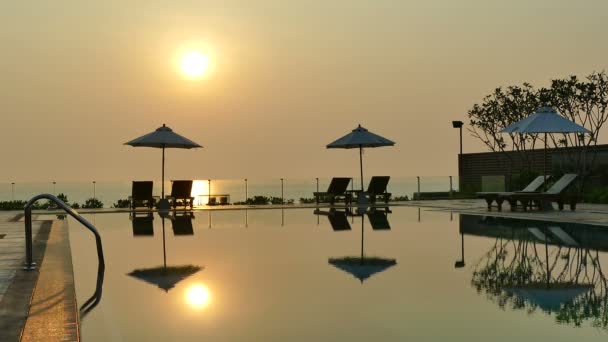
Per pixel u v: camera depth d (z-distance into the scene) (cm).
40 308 421
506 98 2173
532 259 681
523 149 2114
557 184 1421
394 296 485
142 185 1614
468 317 411
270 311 437
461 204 1730
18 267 602
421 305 450
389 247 805
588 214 1257
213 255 748
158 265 668
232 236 976
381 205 1733
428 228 1068
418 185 2131
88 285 550
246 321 408
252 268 643
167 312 438
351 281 557
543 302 455
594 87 1836
